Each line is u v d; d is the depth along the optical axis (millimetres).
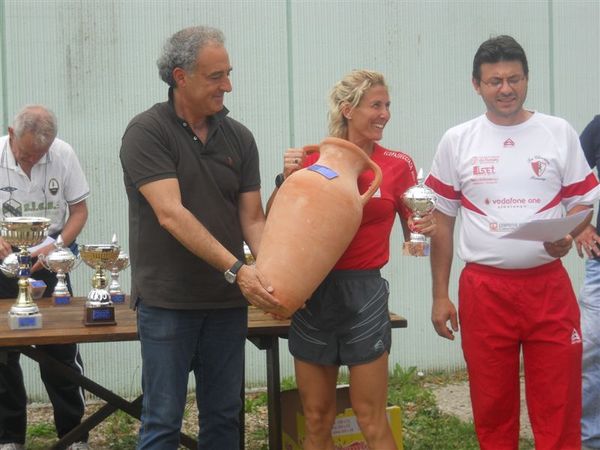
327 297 3529
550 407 3746
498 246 3701
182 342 3465
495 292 3729
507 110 3666
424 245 3648
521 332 3752
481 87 3713
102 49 5742
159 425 3439
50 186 4852
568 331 3740
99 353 5898
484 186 3730
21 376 4766
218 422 3621
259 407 5742
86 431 4469
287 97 5961
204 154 3463
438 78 6129
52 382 4801
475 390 3826
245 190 3639
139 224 3463
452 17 6121
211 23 5844
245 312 3635
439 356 6301
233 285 3533
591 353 4691
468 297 3803
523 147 3717
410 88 6102
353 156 3471
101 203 5809
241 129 3629
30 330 3785
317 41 5977
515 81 3641
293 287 3287
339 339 3553
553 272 3742
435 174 3889
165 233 3430
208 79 3352
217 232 3482
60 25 5691
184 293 3432
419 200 3564
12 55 5652
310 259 3307
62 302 4531
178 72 3373
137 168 3352
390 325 3637
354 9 6004
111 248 3979
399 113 6102
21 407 4781
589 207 3766
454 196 3881
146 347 3467
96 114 5766
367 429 3570
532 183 3697
